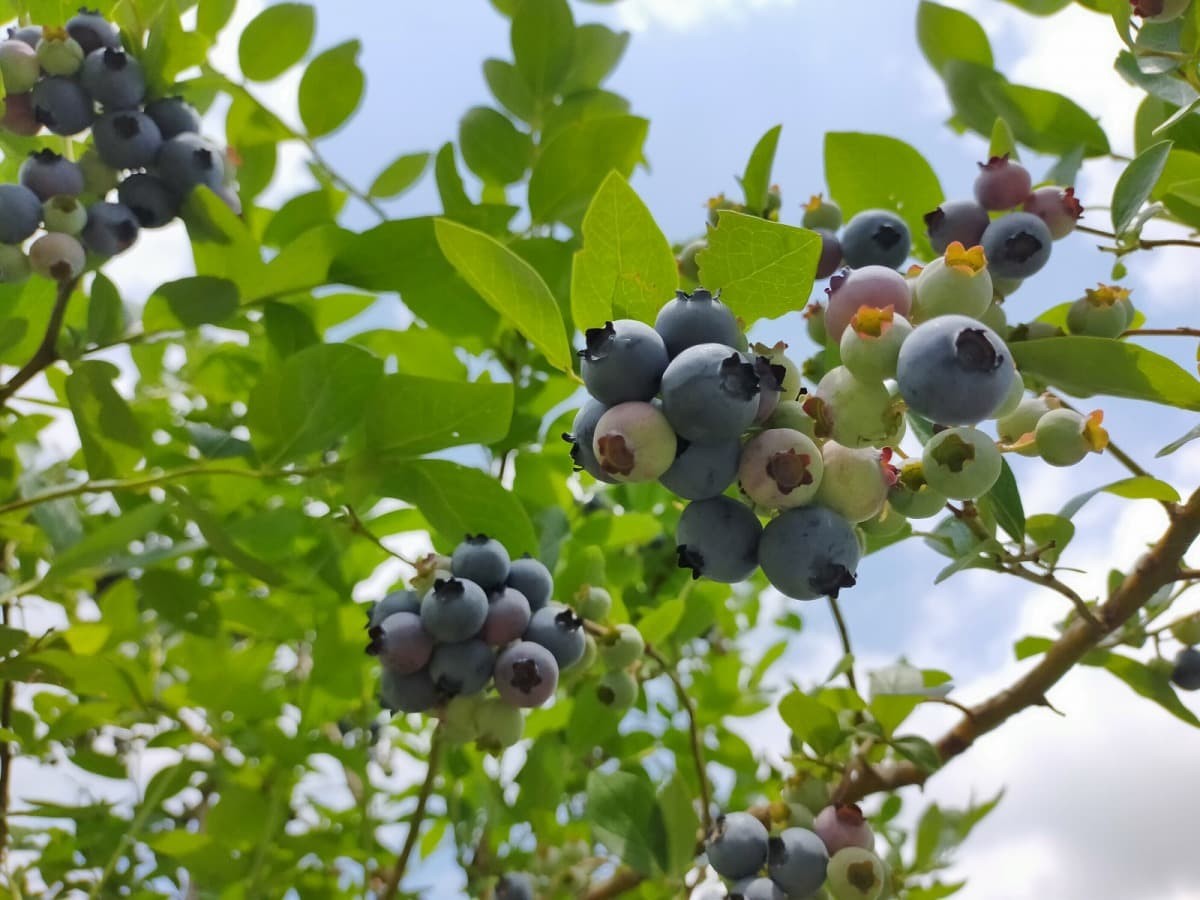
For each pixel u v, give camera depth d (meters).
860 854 0.22
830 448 0.17
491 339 0.30
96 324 0.25
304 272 0.26
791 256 0.17
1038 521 0.22
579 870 0.34
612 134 0.28
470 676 0.23
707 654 0.43
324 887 0.34
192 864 0.30
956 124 0.33
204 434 0.30
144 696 0.28
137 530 0.21
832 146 0.28
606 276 0.17
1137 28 0.22
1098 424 0.19
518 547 0.25
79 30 0.25
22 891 0.31
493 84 0.34
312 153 0.30
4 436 0.29
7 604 0.30
